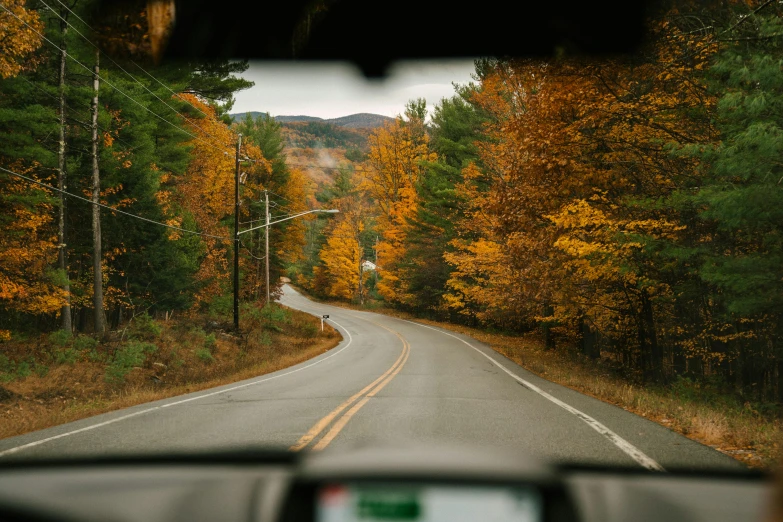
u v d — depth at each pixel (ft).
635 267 42.86
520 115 49.26
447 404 33.30
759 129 28.02
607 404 33.58
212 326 94.17
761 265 32.65
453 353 84.33
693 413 29.53
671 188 44.78
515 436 23.17
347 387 44.55
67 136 81.00
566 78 38.42
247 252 163.43
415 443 5.51
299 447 20.44
